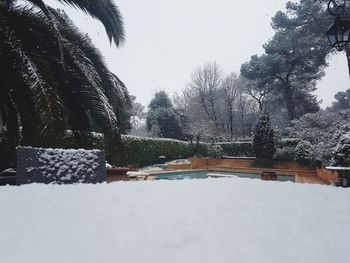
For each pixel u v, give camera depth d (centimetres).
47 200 304
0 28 600
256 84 3275
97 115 687
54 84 597
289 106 2925
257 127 2012
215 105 3681
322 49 2473
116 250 162
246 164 2022
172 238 182
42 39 661
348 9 1923
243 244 172
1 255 154
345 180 784
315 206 284
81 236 186
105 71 745
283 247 167
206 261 148
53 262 145
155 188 403
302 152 1739
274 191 379
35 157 459
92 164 509
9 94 677
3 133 915
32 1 592
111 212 253
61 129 546
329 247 168
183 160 2211
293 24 2641
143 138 1938
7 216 237
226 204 291
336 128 1769
